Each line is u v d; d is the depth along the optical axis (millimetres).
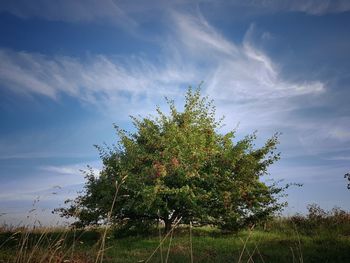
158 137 19453
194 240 16281
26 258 10320
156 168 17750
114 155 19750
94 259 11703
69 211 18484
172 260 12242
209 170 19359
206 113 21062
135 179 18016
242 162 19953
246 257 12602
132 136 20938
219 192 18906
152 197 17062
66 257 11281
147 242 16141
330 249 13945
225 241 16250
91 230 18969
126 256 13078
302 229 19938
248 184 19797
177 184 18844
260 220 19625
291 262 11844
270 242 15789
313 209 22203
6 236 15414
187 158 18562
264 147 20438
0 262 10047
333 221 20812
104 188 19141
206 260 12391
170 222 19438
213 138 20406
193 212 18812
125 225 19109
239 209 19719
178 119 20891
